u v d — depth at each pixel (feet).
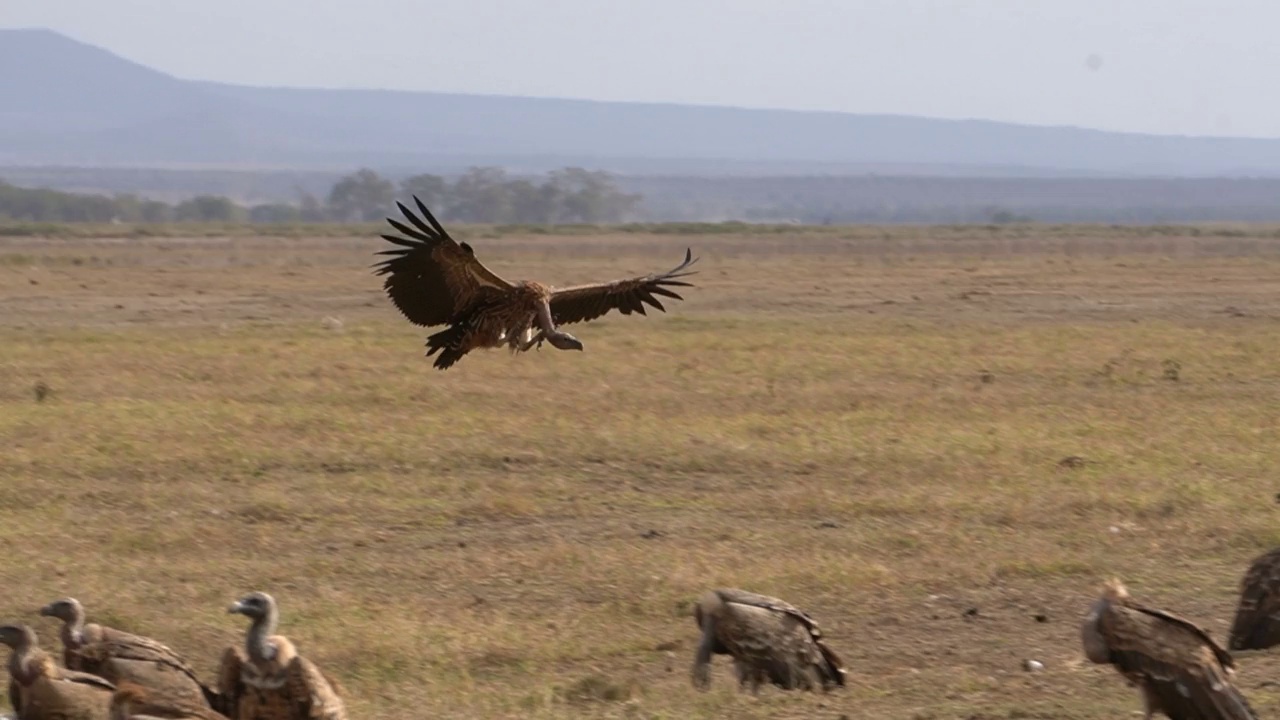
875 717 124.16
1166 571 168.55
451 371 306.35
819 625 150.51
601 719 123.24
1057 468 217.36
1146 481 208.33
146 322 411.95
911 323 418.51
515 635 145.18
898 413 262.26
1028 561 169.99
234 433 235.61
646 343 361.71
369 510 192.85
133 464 213.46
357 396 271.49
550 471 215.92
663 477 213.46
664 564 168.55
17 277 520.83
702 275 586.45
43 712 107.14
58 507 191.93
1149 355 341.41
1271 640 119.34
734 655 118.32
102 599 153.07
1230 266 634.84
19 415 248.11
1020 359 332.39
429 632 145.18
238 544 177.78
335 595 157.69
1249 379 305.73
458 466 217.97
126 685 102.53
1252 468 218.79
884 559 172.86
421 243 101.24
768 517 192.13
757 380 298.76
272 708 103.45
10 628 110.01
